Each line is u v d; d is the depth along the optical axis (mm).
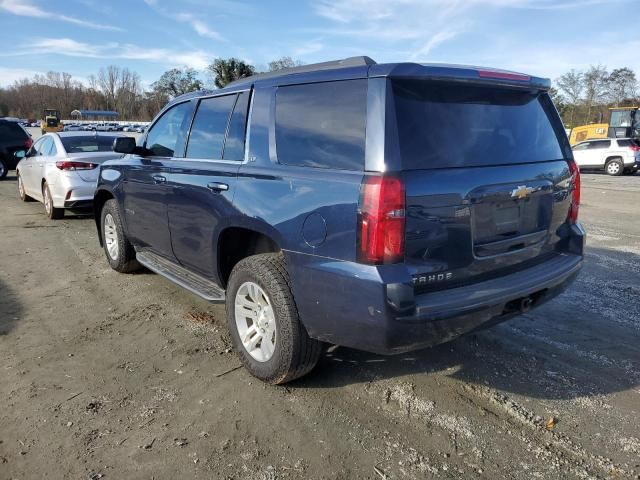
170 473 2582
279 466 2639
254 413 3092
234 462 2666
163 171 4367
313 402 3215
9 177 16656
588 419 3037
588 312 4719
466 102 2992
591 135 28875
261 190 3252
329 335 2922
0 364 3689
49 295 5160
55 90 116188
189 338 4148
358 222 2654
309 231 2893
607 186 16797
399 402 3215
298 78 3230
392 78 2730
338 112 2922
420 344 2715
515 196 3107
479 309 2797
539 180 3287
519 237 3197
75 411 3105
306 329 3076
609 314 4672
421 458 2699
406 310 2600
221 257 3805
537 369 3639
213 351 3918
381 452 2744
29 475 2559
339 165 2854
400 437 2869
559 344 4047
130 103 108375
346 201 2715
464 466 2639
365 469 2619
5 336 4172
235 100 3764
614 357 3824
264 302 3367
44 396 3270
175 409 3135
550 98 3619
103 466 2627
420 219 2674
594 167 23203
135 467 2623
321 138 2996
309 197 2914
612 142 22703
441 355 3852
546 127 3521
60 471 2588
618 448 2775
